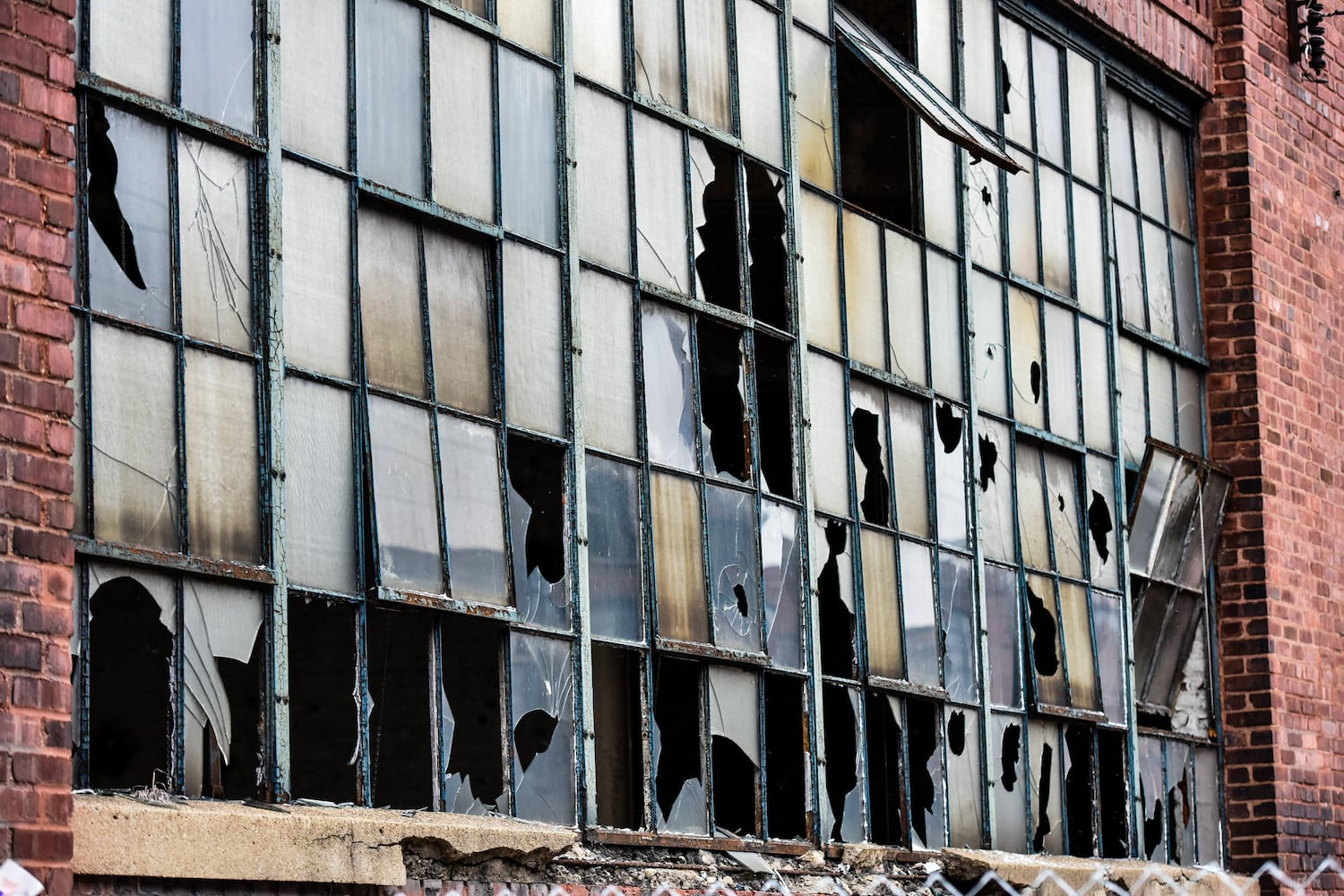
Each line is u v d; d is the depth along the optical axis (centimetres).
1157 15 1880
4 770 798
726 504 1326
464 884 1075
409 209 1114
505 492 1147
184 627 949
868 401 1489
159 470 948
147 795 910
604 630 1215
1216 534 1895
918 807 1483
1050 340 1722
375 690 1063
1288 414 1952
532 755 1146
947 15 1648
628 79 1299
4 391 826
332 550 1039
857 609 1441
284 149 1041
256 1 1036
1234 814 1867
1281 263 1975
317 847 959
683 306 1316
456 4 1172
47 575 834
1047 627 1662
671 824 1246
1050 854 1628
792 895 1326
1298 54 2038
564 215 1225
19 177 848
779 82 1441
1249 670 1877
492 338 1161
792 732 1358
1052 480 1702
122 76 959
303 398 1033
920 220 1574
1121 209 1845
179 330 968
